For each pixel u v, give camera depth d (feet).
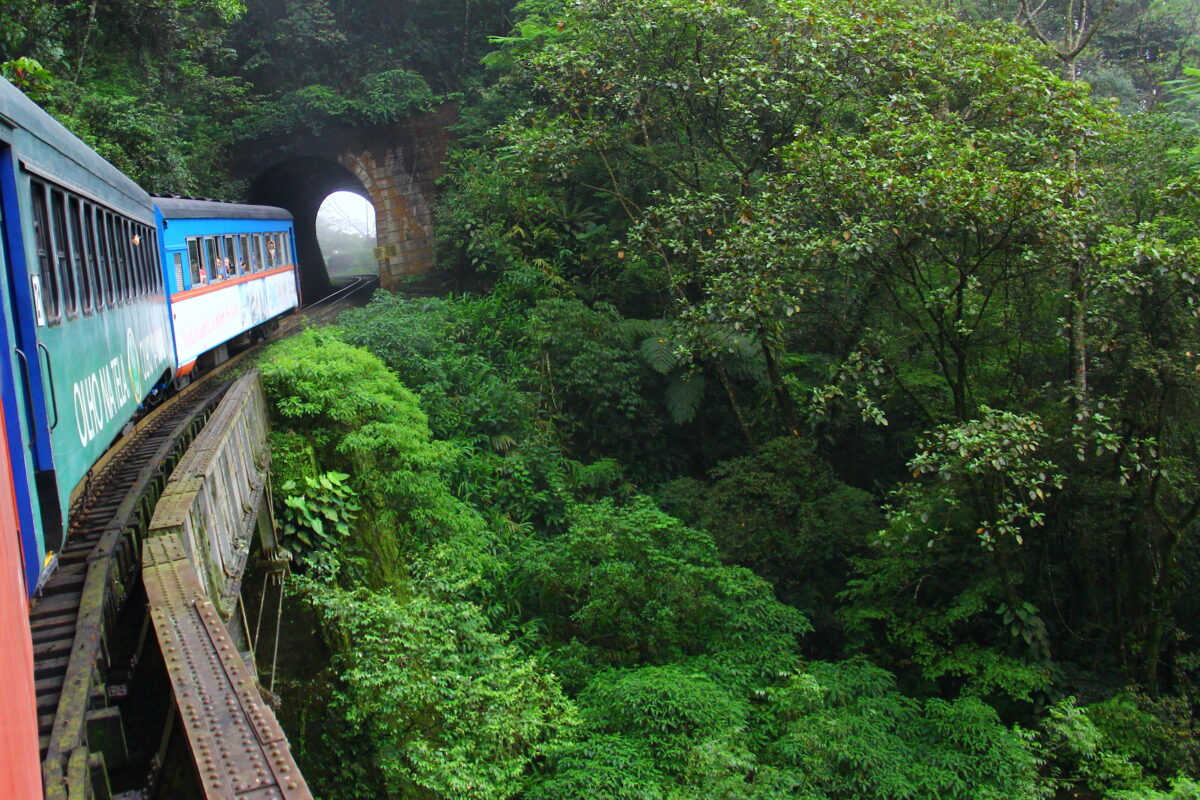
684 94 53.47
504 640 40.32
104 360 24.54
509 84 82.58
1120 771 36.65
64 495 18.45
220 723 13.48
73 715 14.06
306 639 34.83
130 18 66.74
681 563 43.55
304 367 45.16
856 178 41.81
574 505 51.29
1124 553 45.93
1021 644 44.47
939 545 45.57
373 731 31.12
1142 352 40.86
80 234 22.99
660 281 64.69
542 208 69.97
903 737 38.27
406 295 80.28
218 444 27.78
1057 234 39.17
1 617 6.73
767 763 35.50
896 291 48.29
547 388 60.03
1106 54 90.07
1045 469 43.06
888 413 57.06
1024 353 50.67
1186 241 38.58
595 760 32.91
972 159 40.65
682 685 36.29
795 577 49.57
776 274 45.27
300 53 92.89
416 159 87.97
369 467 43.06
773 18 50.14
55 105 58.59
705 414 63.98
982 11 76.43
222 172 84.58
